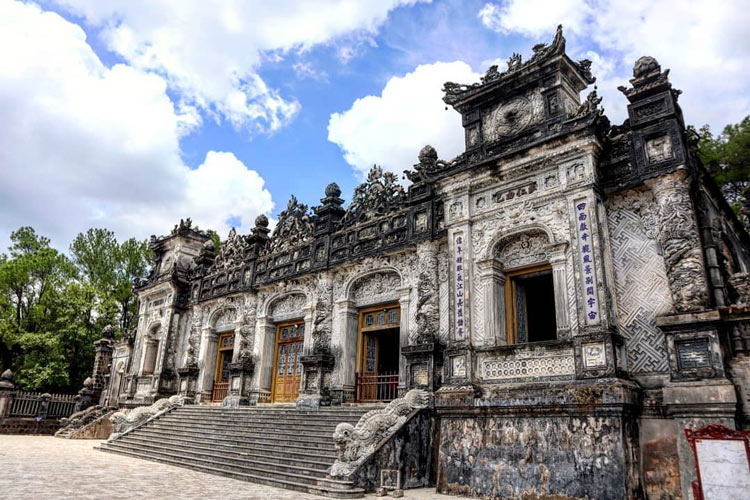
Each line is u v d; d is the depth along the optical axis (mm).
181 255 30203
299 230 23094
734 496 8477
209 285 26875
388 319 19031
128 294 42094
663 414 11383
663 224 12125
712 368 10609
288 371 22031
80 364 38531
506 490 12164
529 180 14531
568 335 12672
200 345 26297
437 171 16734
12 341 34625
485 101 16453
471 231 15406
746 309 10531
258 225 25172
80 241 42469
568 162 13711
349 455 12617
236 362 23156
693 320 10945
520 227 14352
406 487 13438
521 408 12414
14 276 36188
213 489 12031
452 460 13273
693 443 9070
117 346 33156
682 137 12531
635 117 13109
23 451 19219
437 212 17234
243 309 24297
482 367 13922
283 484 12961
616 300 12742
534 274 14578
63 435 28484
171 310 28281
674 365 11109
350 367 19156
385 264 18859
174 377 27516
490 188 15328
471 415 13320
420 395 15008
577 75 15555
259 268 24203
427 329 16031
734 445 8656
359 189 21000
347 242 20375
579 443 11445
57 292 36875
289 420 17594
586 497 11031
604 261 12656
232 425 18906
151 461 17719
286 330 22938
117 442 21156
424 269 16891
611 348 11727
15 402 30328
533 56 15461
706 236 12219
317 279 21172
